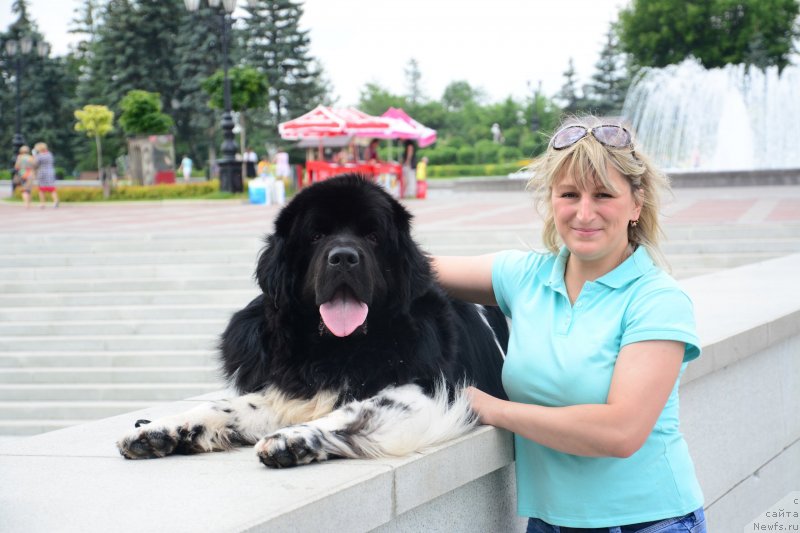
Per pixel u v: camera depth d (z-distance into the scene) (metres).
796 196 22.66
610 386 2.99
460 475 3.05
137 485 2.68
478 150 79.00
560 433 2.95
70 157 70.44
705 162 37.47
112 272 13.14
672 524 3.08
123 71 65.56
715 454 4.86
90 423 3.74
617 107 85.50
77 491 2.63
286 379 3.29
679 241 13.39
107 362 10.83
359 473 2.67
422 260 3.46
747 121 37.06
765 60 58.75
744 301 6.31
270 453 2.76
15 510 2.46
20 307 12.44
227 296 11.93
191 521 2.29
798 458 6.14
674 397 3.20
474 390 3.31
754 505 5.45
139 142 39.28
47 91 70.12
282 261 3.32
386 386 3.20
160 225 18.52
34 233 15.34
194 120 66.50
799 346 6.06
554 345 3.16
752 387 5.29
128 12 65.69
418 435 2.95
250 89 38.00
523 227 14.44
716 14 58.25
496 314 4.47
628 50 62.69
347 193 3.28
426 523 3.04
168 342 10.99
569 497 3.14
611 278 3.13
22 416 10.20
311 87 71.81
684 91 38.03
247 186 34.59
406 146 30.53
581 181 3.05
